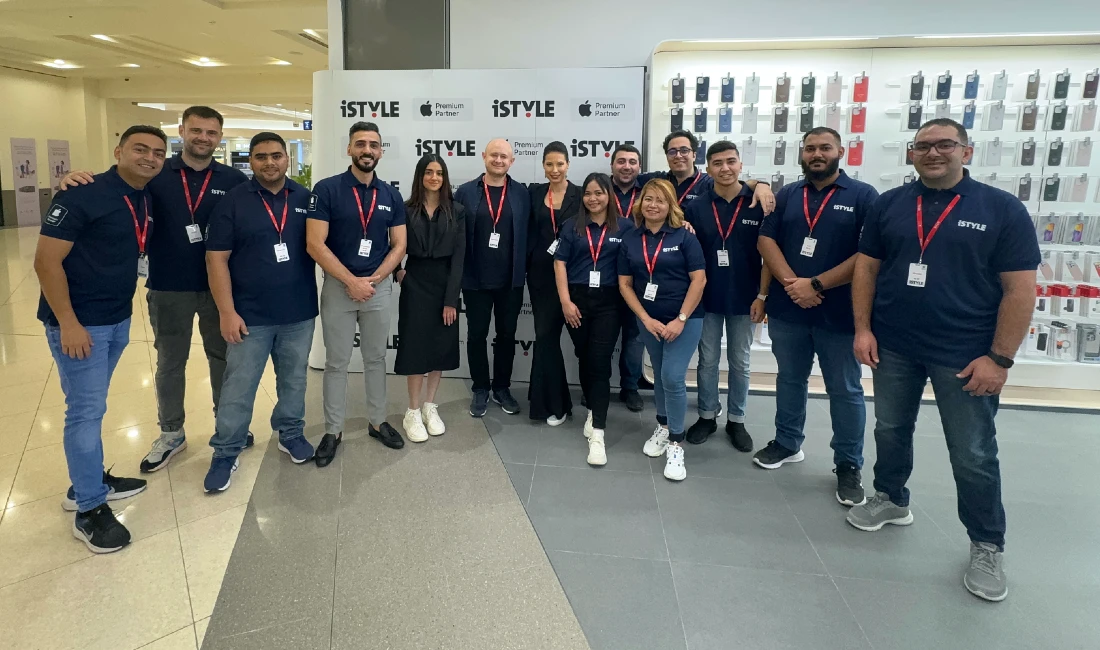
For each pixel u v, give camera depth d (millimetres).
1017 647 1819
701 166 3949
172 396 2947
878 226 2262
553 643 1817
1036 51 3758
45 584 2049
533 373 3506
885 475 2445
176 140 20578
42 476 2773
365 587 2061
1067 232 3861
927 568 2207
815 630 1884
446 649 1790
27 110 13539
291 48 10867
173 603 1974
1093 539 2410
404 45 4219
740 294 3107
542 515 2533
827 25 3916
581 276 3092
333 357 2959
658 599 2018
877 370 2342
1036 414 3715
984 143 3857
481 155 4086
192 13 8664
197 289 2830
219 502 2598
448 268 3174
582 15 4059
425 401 3432
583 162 4027
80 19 9055
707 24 3980
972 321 2047
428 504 2605
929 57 3828
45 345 4793
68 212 2102
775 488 2807
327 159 4180
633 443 3303
